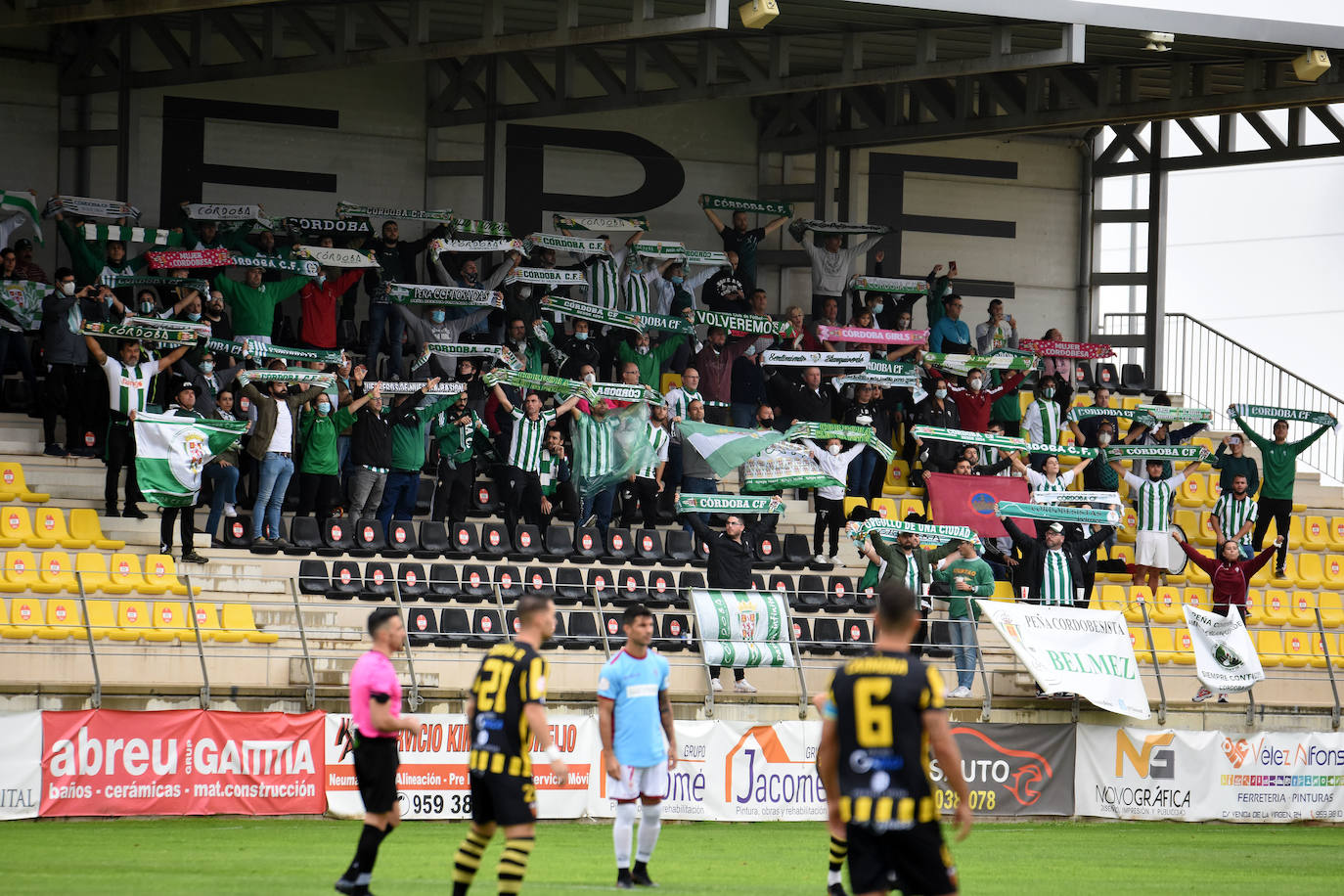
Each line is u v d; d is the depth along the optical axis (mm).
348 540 74562
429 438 85000
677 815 61094
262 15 86812
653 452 80438
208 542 72062
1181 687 84938
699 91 85250
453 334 85375
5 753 51938
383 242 87188
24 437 76438
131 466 71125
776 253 105312
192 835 49750
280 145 94375
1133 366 110750
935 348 97625
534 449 77438
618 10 83625
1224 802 71688
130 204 83562
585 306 85188
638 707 39500
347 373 75812
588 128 101562
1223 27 78438
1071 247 113625
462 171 97062
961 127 95625
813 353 85875
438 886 38625
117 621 64875
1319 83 85812
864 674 25891
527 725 31734
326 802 57531
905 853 25641
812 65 97062
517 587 74375
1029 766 67812
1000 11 73438
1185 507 96125
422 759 58344
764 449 79812
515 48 73000
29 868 40281
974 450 83500
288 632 67938
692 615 72062
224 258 79750
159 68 91312
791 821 63500
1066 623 71188
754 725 62969
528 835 31328
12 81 87562
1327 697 88438
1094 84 95688
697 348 93062
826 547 86250
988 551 80500
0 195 78625
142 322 70938
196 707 57219
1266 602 90125
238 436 69688
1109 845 58688
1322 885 46750
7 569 65625
